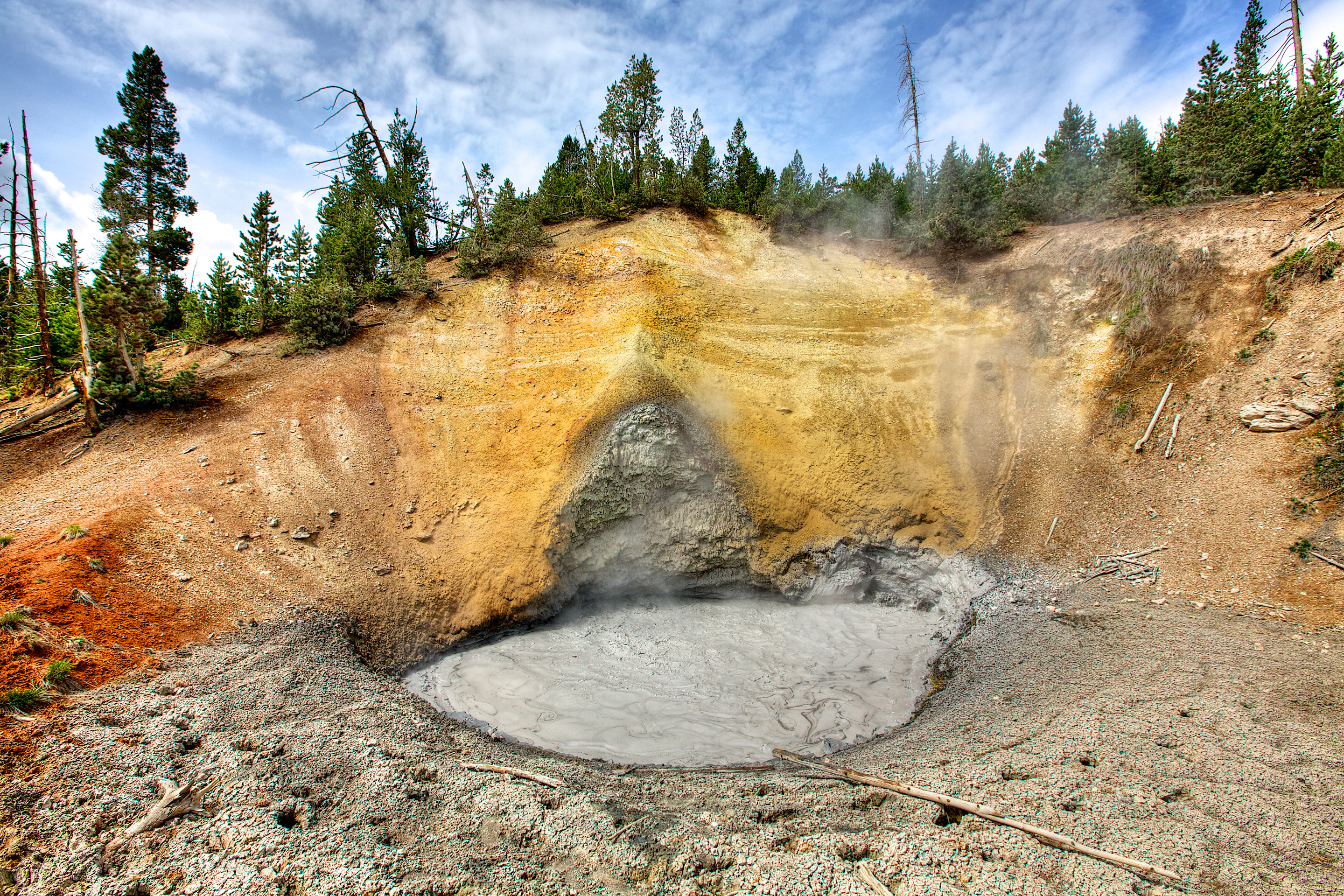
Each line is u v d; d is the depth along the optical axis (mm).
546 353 20328
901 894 6570
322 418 18016
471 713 12930
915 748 10875
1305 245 17750
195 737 9383
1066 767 9000
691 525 17172
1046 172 26672
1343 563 12930
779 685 14195
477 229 25203
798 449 18266
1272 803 7848
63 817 7352
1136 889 6496
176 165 33188
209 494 15477
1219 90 31594
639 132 30703
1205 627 12766
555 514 16141
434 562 15688
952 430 19094
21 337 22484
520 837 7820
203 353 21391
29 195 20484
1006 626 14852
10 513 14562
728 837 7652
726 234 26781
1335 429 14648
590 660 15055
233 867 6848
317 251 27484
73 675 9930
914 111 29094
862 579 17703
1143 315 18797
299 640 12969
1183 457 16500
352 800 8391
